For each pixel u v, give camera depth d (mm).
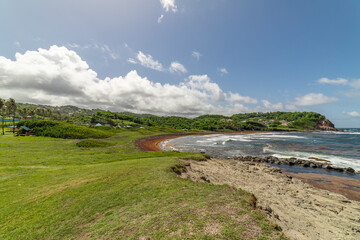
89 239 7301
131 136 82438
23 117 139500
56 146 42719
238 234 6359
